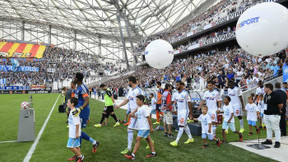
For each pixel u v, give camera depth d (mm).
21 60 43250
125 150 4469
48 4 44062
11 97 24188
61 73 43844
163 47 7074
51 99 21484
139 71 42344
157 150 4699
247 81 11750
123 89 26969
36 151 4586
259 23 4812
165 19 49031
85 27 58625
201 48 28703
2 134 6250
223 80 12258
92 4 46219
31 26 57344
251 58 16031
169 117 5961
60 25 58750
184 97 5211
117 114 10953
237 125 7973
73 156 4102
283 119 6195
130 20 51906
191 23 36156
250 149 4805
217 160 4023
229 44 26234
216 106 5809
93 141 4539
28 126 5512
